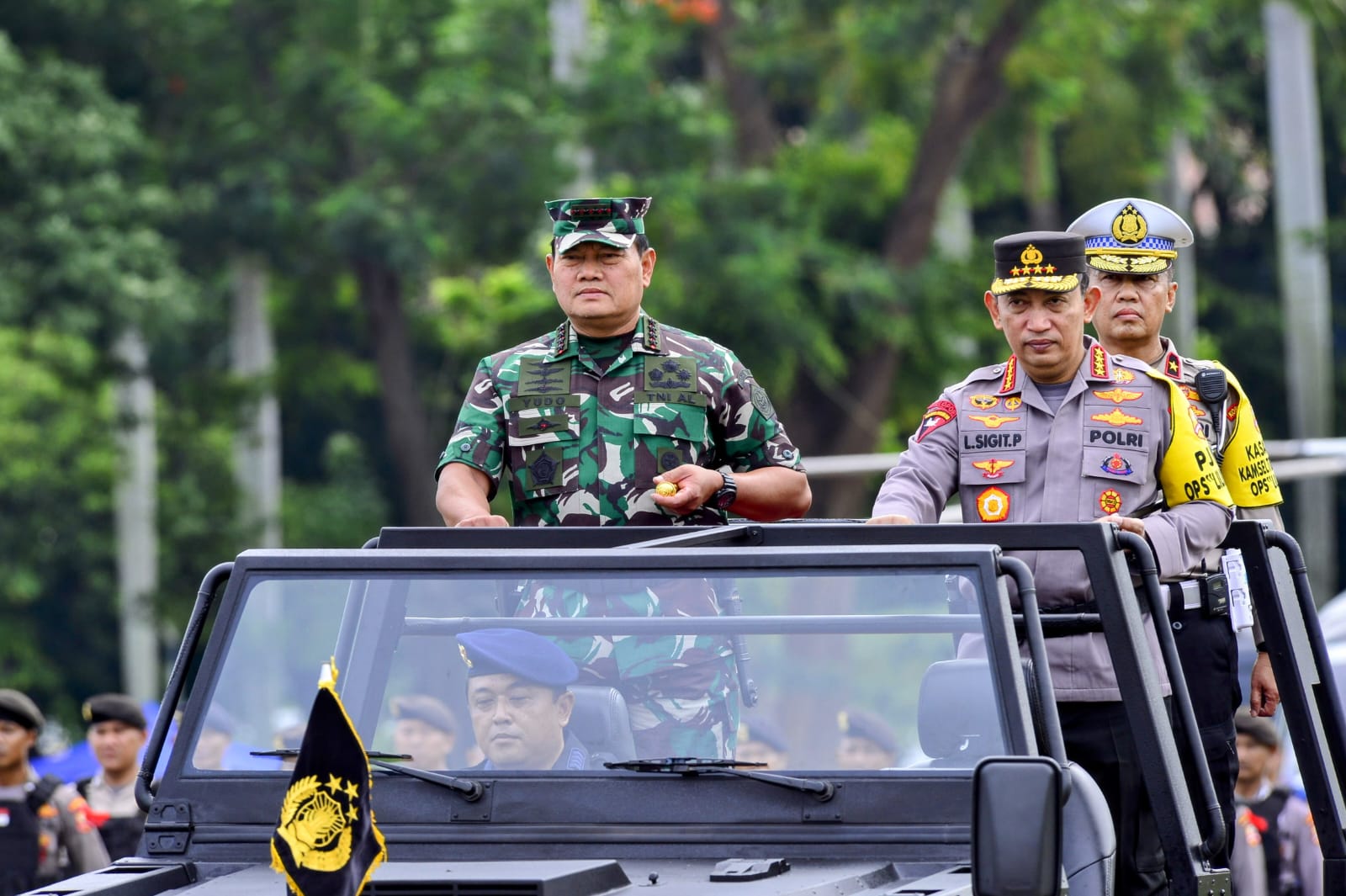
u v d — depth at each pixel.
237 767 15.98
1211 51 100.31
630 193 69.56
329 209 71.06
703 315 68.50
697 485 18.00
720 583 15.57
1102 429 18.77
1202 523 18.17
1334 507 104.06
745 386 19.50
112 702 31.64
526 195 71.88
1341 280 104.00
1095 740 18.09
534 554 15.88
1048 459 18.83
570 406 19.23
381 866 14.75
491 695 15.70
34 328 77.62
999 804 13.29
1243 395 21.73
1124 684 16.28
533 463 19.28
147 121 82.94
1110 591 16.33
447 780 15.43
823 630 15.39
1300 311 92.50
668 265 68.19
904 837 14.84
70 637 91.50
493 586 15.95
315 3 77.06
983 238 97.81
